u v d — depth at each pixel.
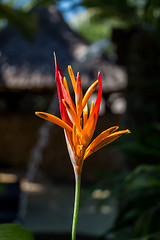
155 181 1.80
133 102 3.15
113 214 5.98
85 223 5.43
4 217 2.77
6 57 9.77
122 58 3.43
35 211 6.09
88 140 0.63
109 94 9.82
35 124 9.96
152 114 3.04
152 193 1.85
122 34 3.32
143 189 1.95
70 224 5.38
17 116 10.06
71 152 0.64
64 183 9.05
